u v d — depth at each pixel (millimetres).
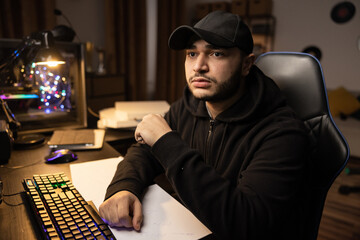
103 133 1258
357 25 3602
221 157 844
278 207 587
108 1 2764
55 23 2340
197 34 668
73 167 926
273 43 4172
